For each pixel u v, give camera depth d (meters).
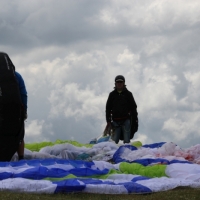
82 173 13.22
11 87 15.12
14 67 15.57
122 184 12.02
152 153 17.05
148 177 13.50
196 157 16.95
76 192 11.61
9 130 15.14
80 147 18.72
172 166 13.91
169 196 11.44
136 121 20.55
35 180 11.95
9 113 15.07
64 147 18.06
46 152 17.92
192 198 11.30
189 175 13.32
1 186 11.44
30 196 10.92
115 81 20.38
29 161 14.16
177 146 17.61
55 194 11.45
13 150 15.30
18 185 11.46
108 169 13.95
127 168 14.27
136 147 17.89
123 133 20.48
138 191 11.82
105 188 11.70
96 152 17.81
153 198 11.34
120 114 20.36
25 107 15.71
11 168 13.38
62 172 13.00
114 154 17.09
